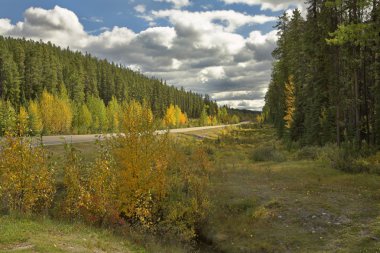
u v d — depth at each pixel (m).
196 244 15.57
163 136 17.28
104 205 13.84
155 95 141.88
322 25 31.12
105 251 9.86
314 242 13.46
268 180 22.47
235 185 21.77
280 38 52.94
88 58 140.00
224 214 17.67
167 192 17.80
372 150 25.05
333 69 31.14
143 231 14.52
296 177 22.30
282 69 53.31
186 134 71.50
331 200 17.00
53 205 15.82
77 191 13.91
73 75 102.19
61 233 10.89
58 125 70.25
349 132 31.44
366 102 28.72
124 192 15.59
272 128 87.62
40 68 94.81
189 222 16.52
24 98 84.06
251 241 14.62
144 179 15.76
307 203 16.98
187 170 20.22
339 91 30.22
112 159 15.15
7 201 13.26
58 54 127.62
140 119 16.38
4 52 86.50
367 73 31.17
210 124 164.12
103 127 79.25
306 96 38.22
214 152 39.00
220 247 14.91
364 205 15.86
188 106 183.88
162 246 13.16
